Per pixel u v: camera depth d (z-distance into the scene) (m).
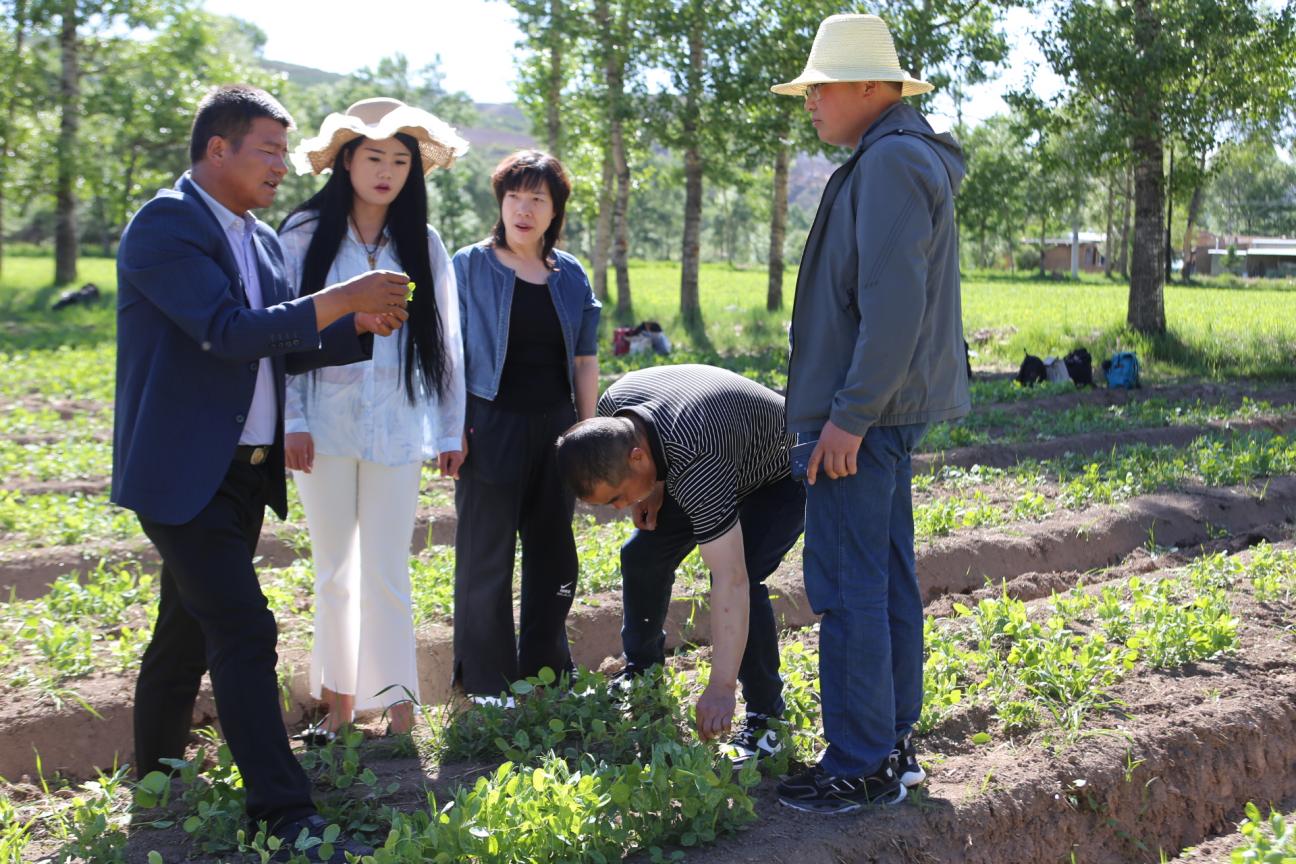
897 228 3.34
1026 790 3.98
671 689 4.52
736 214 99.12
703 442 3.71
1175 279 49.66
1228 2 15.57
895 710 3.81
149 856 3.24
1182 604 5.90
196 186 3.56
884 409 3.53
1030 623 5.24
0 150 28.75
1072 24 16.05
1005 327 20.88
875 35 3.59
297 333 3.34
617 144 25.39
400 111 4.11
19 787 4.22
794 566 6.66
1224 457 9.62
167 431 3.39
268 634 3.47
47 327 22.42
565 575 4.76
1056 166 17.75
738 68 19.55
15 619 5.43
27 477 8.86
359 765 4.14
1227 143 17.92
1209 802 4.41
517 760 3.99
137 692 3.88
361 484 4.28
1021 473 9.38
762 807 3.79
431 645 5.40
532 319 4.59
